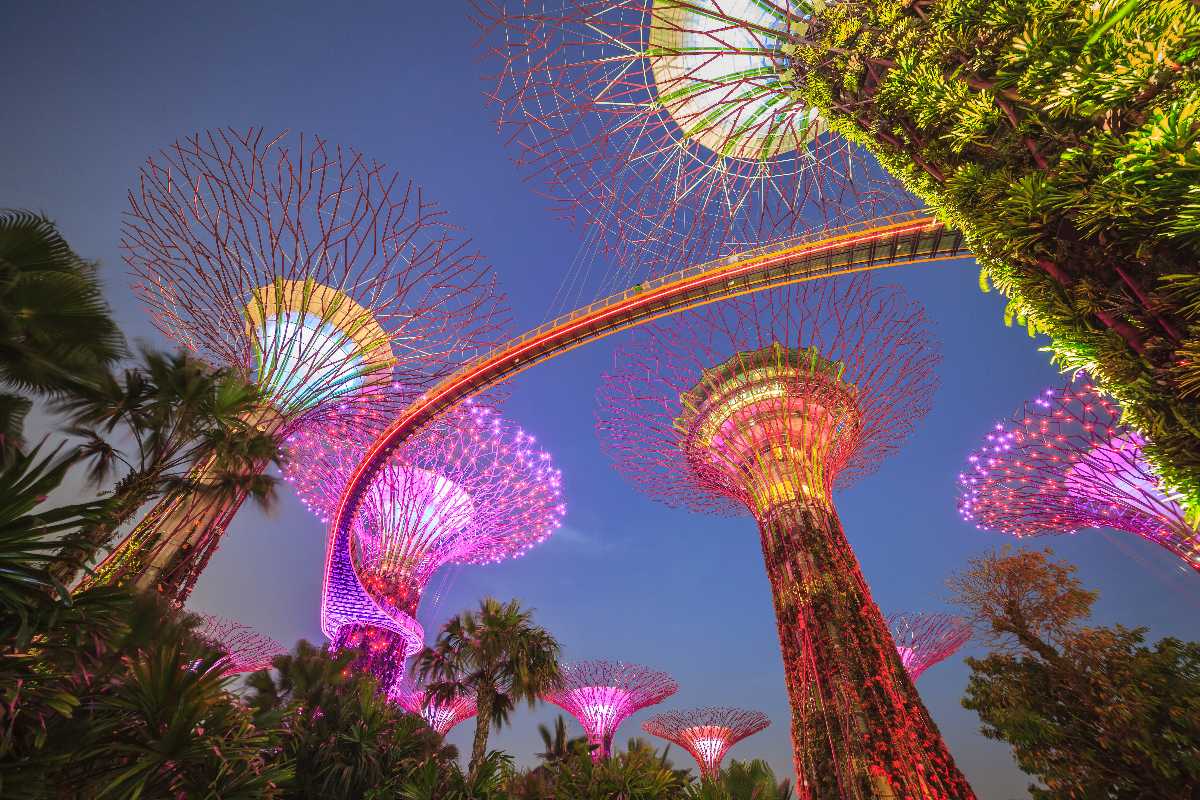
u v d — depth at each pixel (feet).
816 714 71.05
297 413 53.06
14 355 27.40
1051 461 72.38
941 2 19.16
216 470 42.06
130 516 30.25
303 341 55.11
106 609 24.11
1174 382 13.46
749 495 92.94
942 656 105.60
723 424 96.68
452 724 118.83
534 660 84.89
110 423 31.68
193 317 52.70
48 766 21.17
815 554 80.89
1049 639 69.05
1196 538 59.82
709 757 139.85
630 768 64.54
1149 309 13.41
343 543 111.65
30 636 21.07
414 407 104.06
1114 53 13.89
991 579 73.97
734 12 44.55
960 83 18.06
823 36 23.66
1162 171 12.09
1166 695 57.47
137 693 24.93
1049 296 15.67
